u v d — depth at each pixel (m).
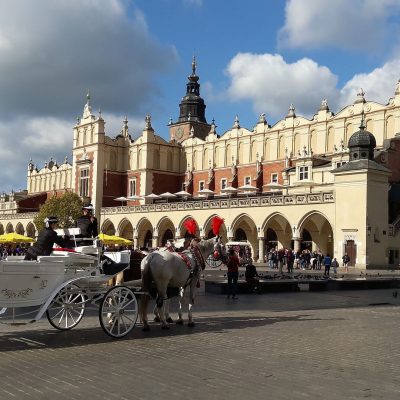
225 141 82.12
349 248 49.72
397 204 54.72
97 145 87.50
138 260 15.90
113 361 10.59
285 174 66.75
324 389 8.66
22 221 95.94
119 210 77.31
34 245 13.53
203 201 64.81
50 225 13.80
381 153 56.31
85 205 16.39
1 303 11.95
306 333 14.30
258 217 58.41
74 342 12.67
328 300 24.62
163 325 14.67
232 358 10.94
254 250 65.31
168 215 69.50
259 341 12.95
